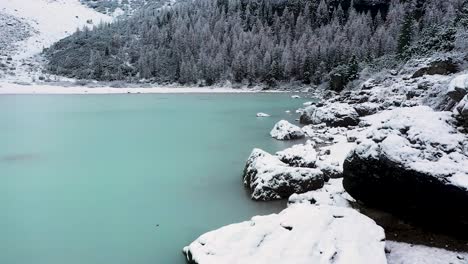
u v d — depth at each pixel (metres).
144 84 105.19
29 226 13.60
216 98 71.19
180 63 109.94
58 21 172.12
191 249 10.23
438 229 11.36
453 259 9.75
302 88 97.25
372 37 102.19
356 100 39.25
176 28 130.62
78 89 86.25
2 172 20.33
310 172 15.90
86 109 49.53
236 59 105.50
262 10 140.75
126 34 142.62
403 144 12.30
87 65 114.69
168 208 15.12
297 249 9.26
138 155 24.06
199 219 14.06
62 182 18.59
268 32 125.56
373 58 76.62
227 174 19.77
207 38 121.56
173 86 104.88
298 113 45.91
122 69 115.50
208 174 19.80
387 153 12.18
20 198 16.41
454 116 13.73
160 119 40.56
